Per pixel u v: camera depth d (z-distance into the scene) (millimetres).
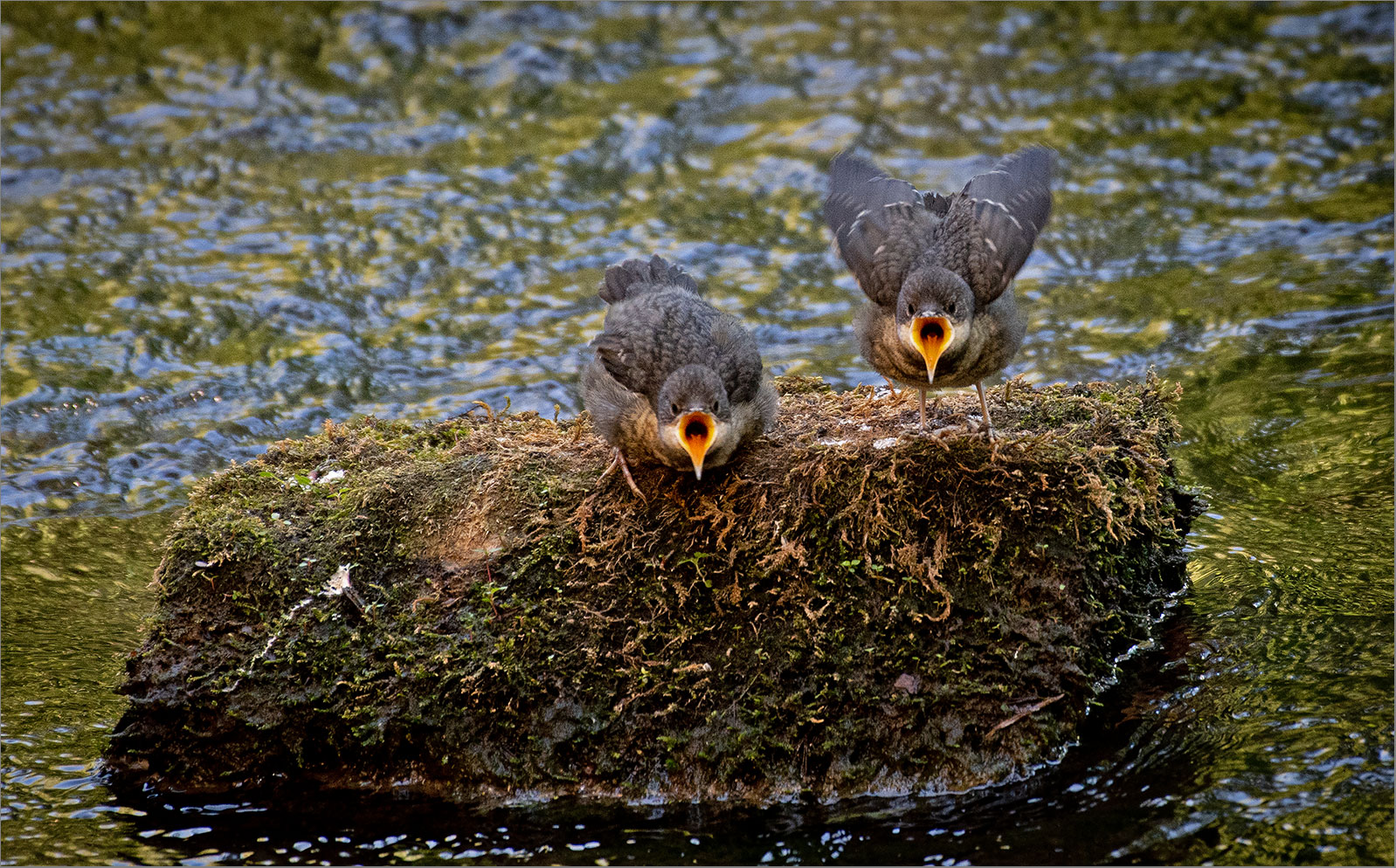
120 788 7988
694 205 16203
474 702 7781
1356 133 17156
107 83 19297
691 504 8078
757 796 7512
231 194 16531
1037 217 9062
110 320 13945
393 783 7848
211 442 12039
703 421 7531
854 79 19172
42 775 8070
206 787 7977
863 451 8117
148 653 8078
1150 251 14961
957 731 7535
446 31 20703
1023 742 7523
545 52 20031
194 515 8484
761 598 7777
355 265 14914
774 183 16656
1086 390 9500
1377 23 19719
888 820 7297
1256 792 7199
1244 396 12117
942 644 7656
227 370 13117
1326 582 9227
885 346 8391
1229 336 13117
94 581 10344
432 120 18375
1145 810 7160
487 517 8242
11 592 10156
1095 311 13828
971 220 8547
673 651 7719
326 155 17500
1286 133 17266
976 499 7898
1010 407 9086
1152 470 8586
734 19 21219
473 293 14414
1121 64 19312
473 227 15734
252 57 19984
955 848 7039
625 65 19844
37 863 7273
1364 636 8516
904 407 9172
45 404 12586
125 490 11539
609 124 18141
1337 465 10930
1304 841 6805
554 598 7926
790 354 13164
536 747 7703
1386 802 7012
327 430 9602
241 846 7453
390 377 12945
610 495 8219
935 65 19531
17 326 13781
